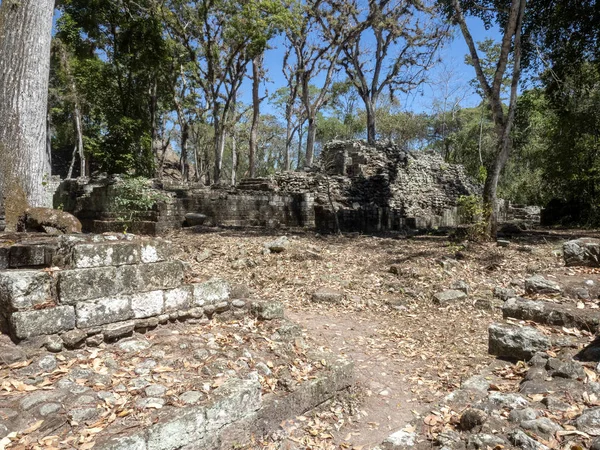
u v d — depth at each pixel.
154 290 4.38
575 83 17.03
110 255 4.09
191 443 3.10
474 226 12.36
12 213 8.34
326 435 3.80
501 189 34.12
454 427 3.22
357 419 4.17
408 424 3.36
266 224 16.98
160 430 2.95
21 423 2.86
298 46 28.33
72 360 3.62
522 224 20.30
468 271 9.39
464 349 5.65
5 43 8.73
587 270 6.57
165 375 3.64
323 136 48.66
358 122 45.69
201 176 41.22
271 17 21.69
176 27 23.17
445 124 43.66
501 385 3.85
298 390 3.93
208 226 14.03
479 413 3.09
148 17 19.39
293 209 18.17
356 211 19.05
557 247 11.36
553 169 21.75
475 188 29.67
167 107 29.80
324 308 7.35
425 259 9.95
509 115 12.22
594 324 4.75
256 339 4.65
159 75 24.39
